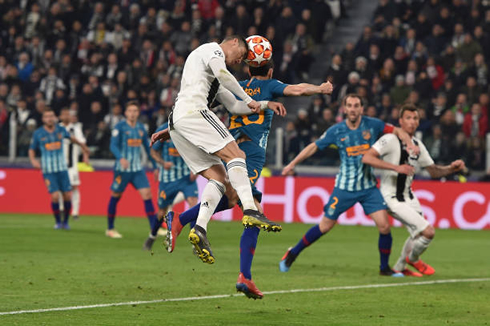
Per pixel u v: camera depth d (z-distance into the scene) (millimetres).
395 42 50312
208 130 15258
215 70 15289
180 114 15406
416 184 42438
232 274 22125
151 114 51062
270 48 17031
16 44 57844
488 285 21016
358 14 57344
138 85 52656
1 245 29328
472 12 50781
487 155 43281
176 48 57094
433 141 43875
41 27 58281
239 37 16328
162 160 29969
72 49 56719
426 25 51062
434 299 18438
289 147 45125
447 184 42031
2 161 48312
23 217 43312
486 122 44531
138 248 29156
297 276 22172
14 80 54375
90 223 40156
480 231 40156
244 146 17141
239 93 15477
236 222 43219
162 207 30484
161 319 15211
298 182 43594
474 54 48344
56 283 19750
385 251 22844
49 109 36188
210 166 15820
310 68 54281
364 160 22453
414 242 22734
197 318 15422
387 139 22922
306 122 45844
